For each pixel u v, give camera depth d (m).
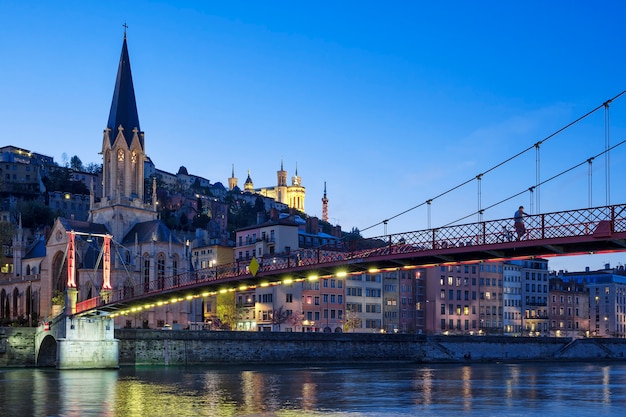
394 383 95.62
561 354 179.25
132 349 125.69
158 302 108.62
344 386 90.00
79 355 116.25
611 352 189.12
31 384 88.56
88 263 172.00
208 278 101.75
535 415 64.25
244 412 64.25
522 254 63.00
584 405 72.12
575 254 59.84
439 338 162.00
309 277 82.31
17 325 160.00
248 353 136.38
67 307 116.62
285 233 186.50
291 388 86.25
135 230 193.25
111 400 72.12
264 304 177.25
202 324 177.75
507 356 170.75
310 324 177.38
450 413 64.81
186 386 87.06
